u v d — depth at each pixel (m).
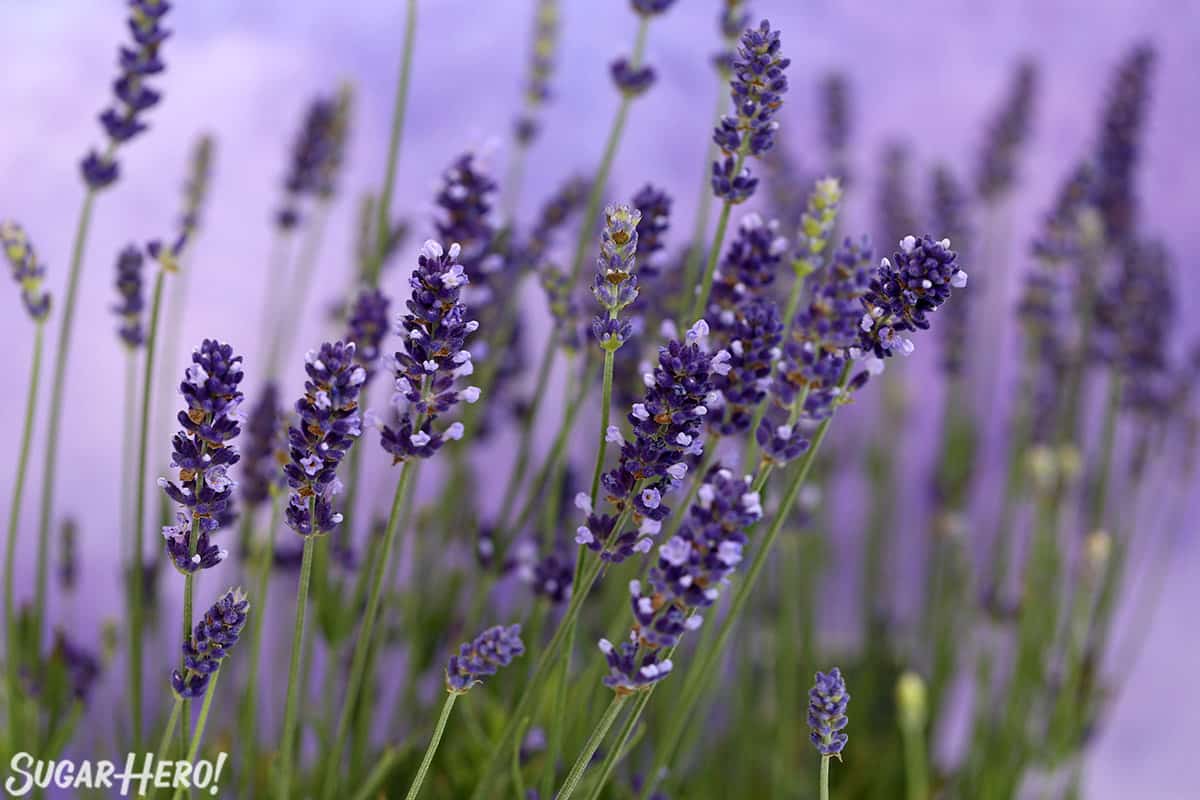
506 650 0.53
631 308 0.69
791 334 0.54
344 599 0.69
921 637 1.00
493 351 0.73
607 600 0.70
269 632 0.80
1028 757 0.86
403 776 0.70
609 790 0.67
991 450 1.25
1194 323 1.34
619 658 0.52
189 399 0.52
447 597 0.74
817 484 0.91
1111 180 0.91
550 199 0.73
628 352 0.67
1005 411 1.18
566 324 0.68
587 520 0.54
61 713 0.69
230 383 0.52
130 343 0.67
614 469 0.54
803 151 1.24
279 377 0.87
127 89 0.67
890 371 1.07
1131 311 0.84
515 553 0.72
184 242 0.61
